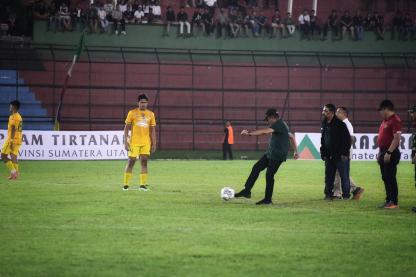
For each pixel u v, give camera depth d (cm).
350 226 4591
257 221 4753
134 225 4500
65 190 6794
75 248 3731
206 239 4022
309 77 16012
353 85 15475
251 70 15912
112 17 15650
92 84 15088
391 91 15575
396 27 16700
